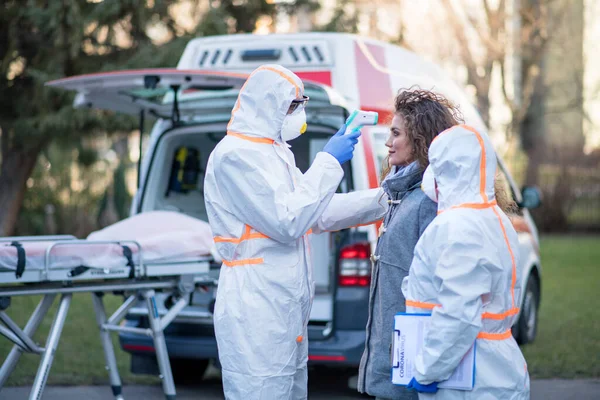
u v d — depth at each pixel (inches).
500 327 149.8
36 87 636.7
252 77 172.2
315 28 682.8
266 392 167.9
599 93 1093.8
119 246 240.2
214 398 304.2
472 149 148.9
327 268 285.4
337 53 299.0
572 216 1110.4
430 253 148.0
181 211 326.6
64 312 238.8
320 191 169.6
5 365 244.1
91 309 478.9
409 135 171.8
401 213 169.6
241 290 169.8
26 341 237.3
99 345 386.0
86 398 297.6
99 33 649.0
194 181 326.6
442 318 142.8
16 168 706.2
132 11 631.2
